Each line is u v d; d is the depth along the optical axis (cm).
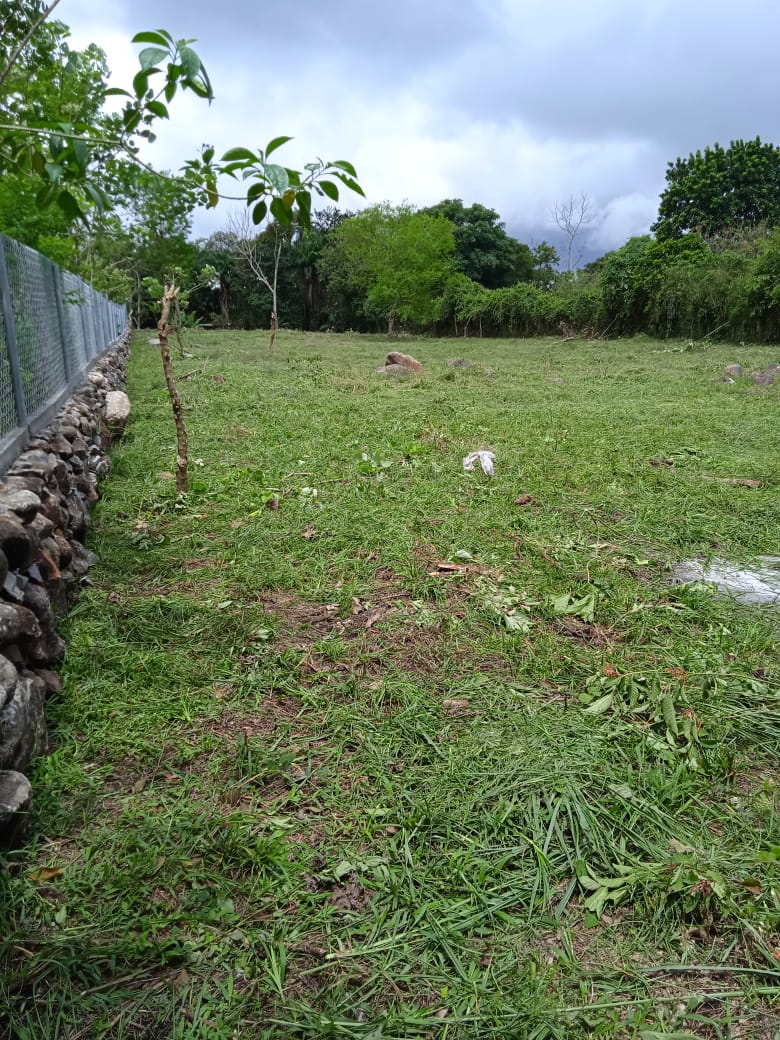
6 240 369
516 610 312
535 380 1202
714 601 325
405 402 900
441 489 490
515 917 156
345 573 354
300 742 219
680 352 1836
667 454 598
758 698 243
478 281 4081
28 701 193
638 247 2650
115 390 755
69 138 174
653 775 201
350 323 3797
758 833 181
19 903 155
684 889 159
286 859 171
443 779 201
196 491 481
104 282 1445
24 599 232
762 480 520
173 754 212
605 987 140
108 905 156
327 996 138
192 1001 136
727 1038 130
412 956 147
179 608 303
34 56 300
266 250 3669
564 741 218
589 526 424
